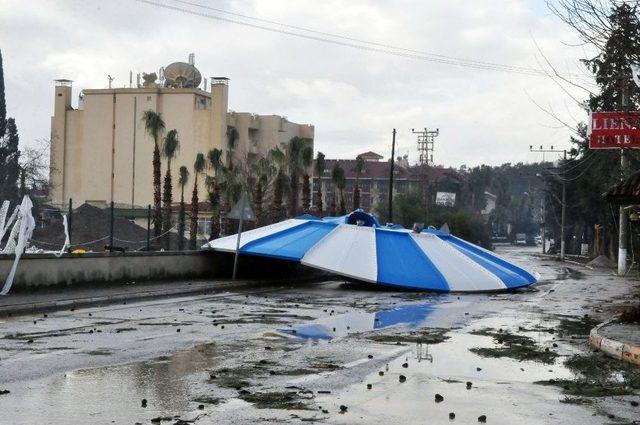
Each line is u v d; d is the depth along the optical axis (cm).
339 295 2731
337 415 820
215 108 9431
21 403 834
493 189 18288
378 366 1157
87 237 5466
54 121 9881
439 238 3409
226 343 1362
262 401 880
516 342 1498
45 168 8531
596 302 2658
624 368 1218
